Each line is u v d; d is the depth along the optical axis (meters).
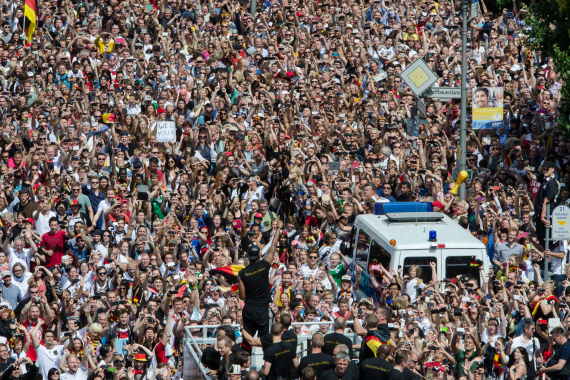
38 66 87.50
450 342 51.41
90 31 92.25
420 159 76.75
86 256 67.12
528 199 70.25
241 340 48.12
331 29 97.44
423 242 54.47
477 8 95.38
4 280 62.19
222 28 95.06
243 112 82.50
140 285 61.88
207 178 74.81
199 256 67.56
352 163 73.69
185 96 82.44
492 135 78.62
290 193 73.50
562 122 74.25
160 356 57.38
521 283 56.09
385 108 84.50
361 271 60.25
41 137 75.25
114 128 76.12
